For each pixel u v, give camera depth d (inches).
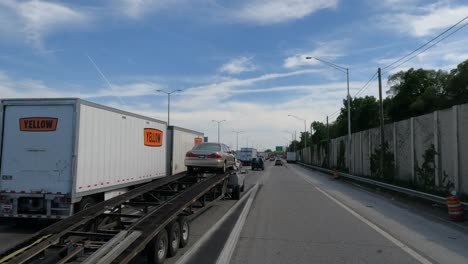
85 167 424.2
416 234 374.9
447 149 685.3
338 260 279.4
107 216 317.1
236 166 773.3
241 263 271.4
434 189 727.7
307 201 647.8
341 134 2493.8
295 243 332.8
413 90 1448.1
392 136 1008.2
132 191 419.8
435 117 726.5
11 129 412.2
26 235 376.8
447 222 446.6
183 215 330.6
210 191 521.7
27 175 406.0
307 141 4473.4
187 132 869.2
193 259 282.2
